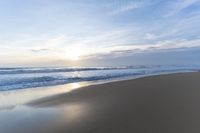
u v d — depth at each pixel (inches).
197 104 263.1
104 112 245.9
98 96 360.5
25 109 281.0
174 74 824.3
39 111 266.4
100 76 899.4
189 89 400.2
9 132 190.9
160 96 330.6
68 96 371.6
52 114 248.1
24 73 1040.2
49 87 526.6
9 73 995.9
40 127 202.2
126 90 418.6
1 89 488.4
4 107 295.0
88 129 189.0
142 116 218.8
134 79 643.5
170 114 218.7
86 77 841.5
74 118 226.1
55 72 1183.6
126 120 208.4
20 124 213.6
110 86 490.0
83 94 387.2
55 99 347.3
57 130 191.6
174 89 406.6
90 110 258.7
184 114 216.5
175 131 168.1
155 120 201.0
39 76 824.9
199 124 182.4
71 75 944.3
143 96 340.5
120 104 286.4
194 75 761.0
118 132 176.4
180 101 284.8
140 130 177.0
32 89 489.7
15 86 540.4
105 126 193.9
